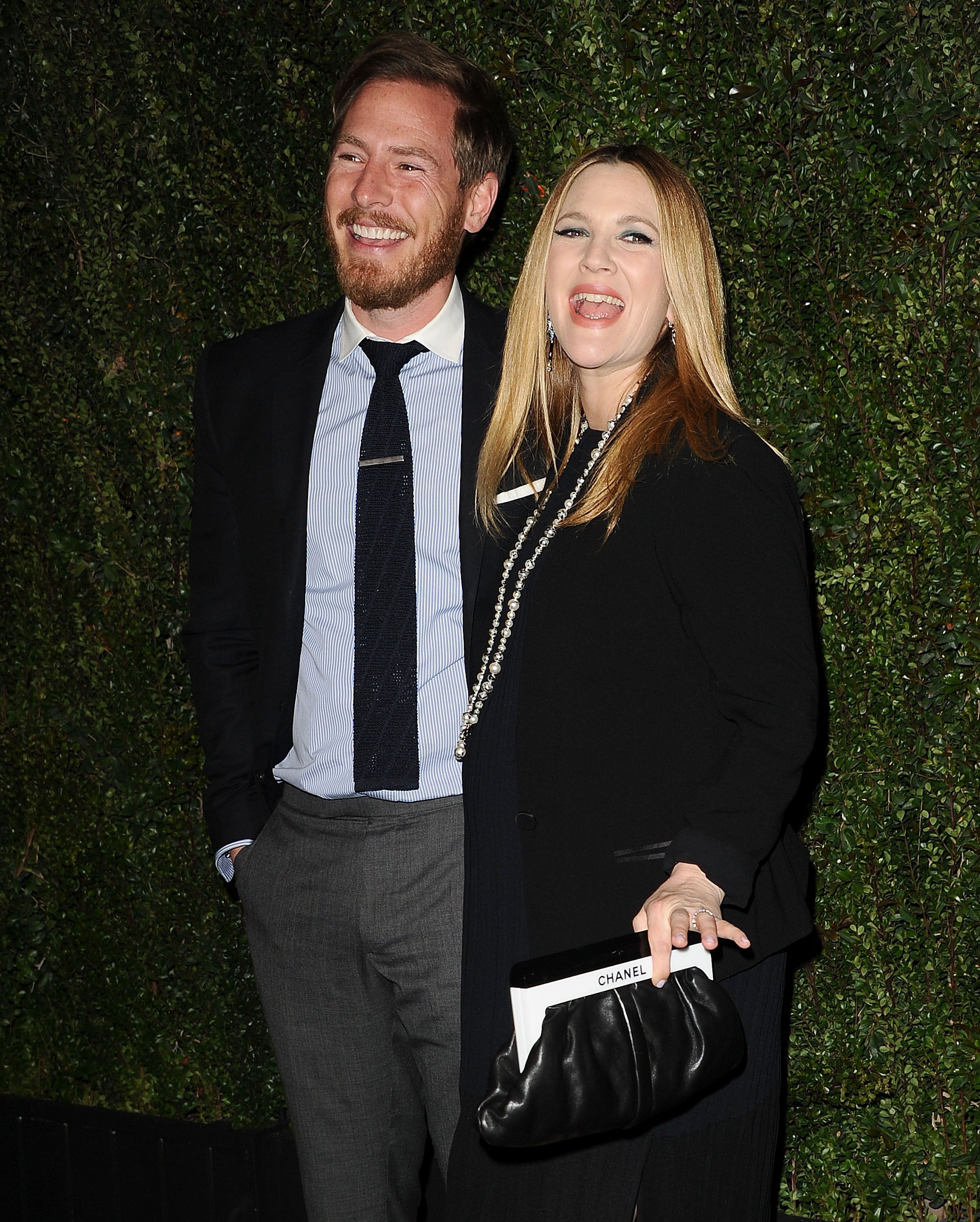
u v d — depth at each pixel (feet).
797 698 5.04
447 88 6.77
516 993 4.96
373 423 6.67
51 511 9.23
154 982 9.51
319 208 8.25
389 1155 7.01
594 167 5.90
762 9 6.91
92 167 8.70
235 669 7.31
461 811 6.42
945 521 6.89
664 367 5.78
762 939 5.32
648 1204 5.41
